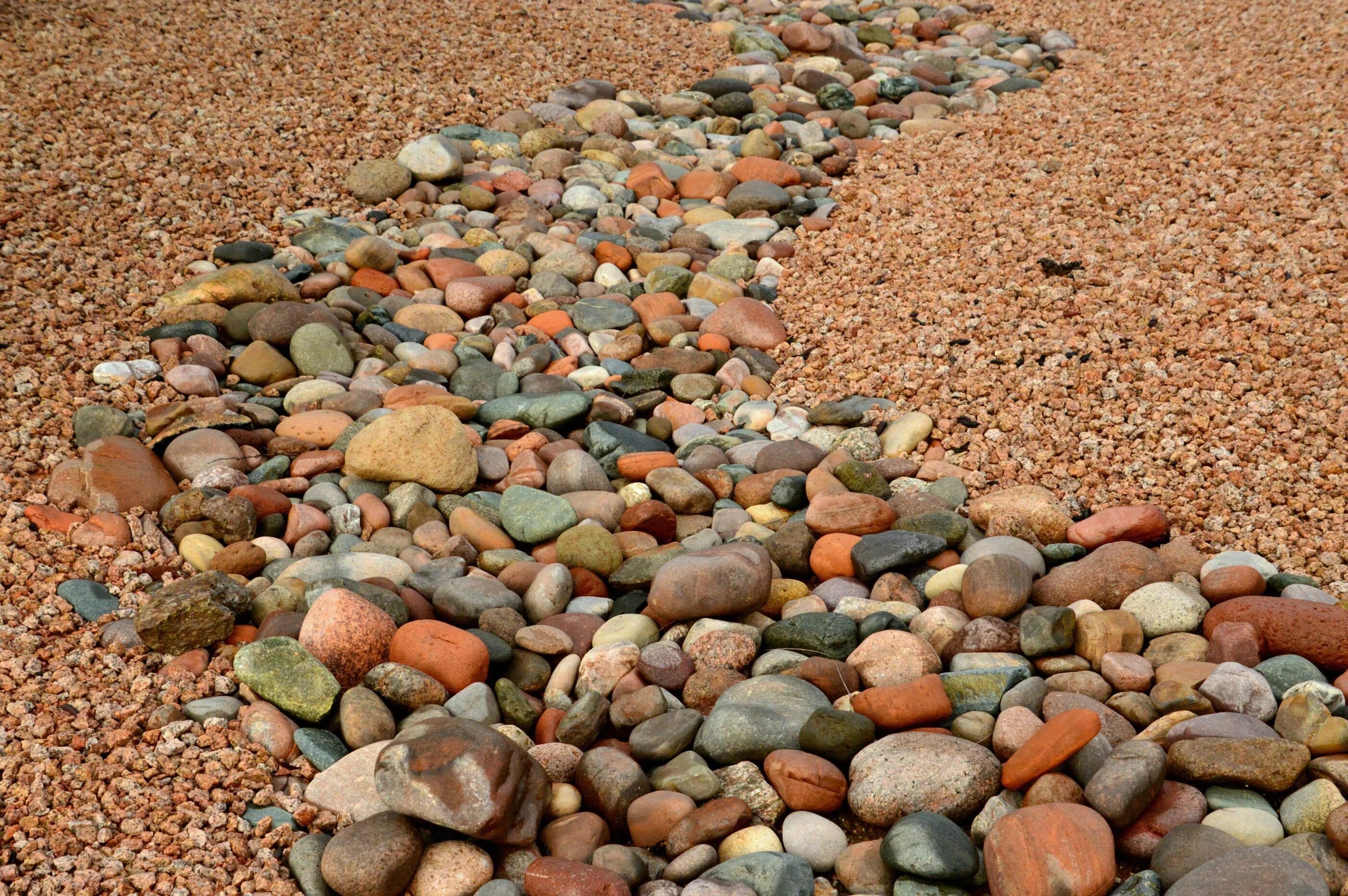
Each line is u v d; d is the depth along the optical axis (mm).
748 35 4125
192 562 2141
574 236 2846
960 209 2834
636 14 4348
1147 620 2059
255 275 2568
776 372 2574
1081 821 1815
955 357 2494
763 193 3000
